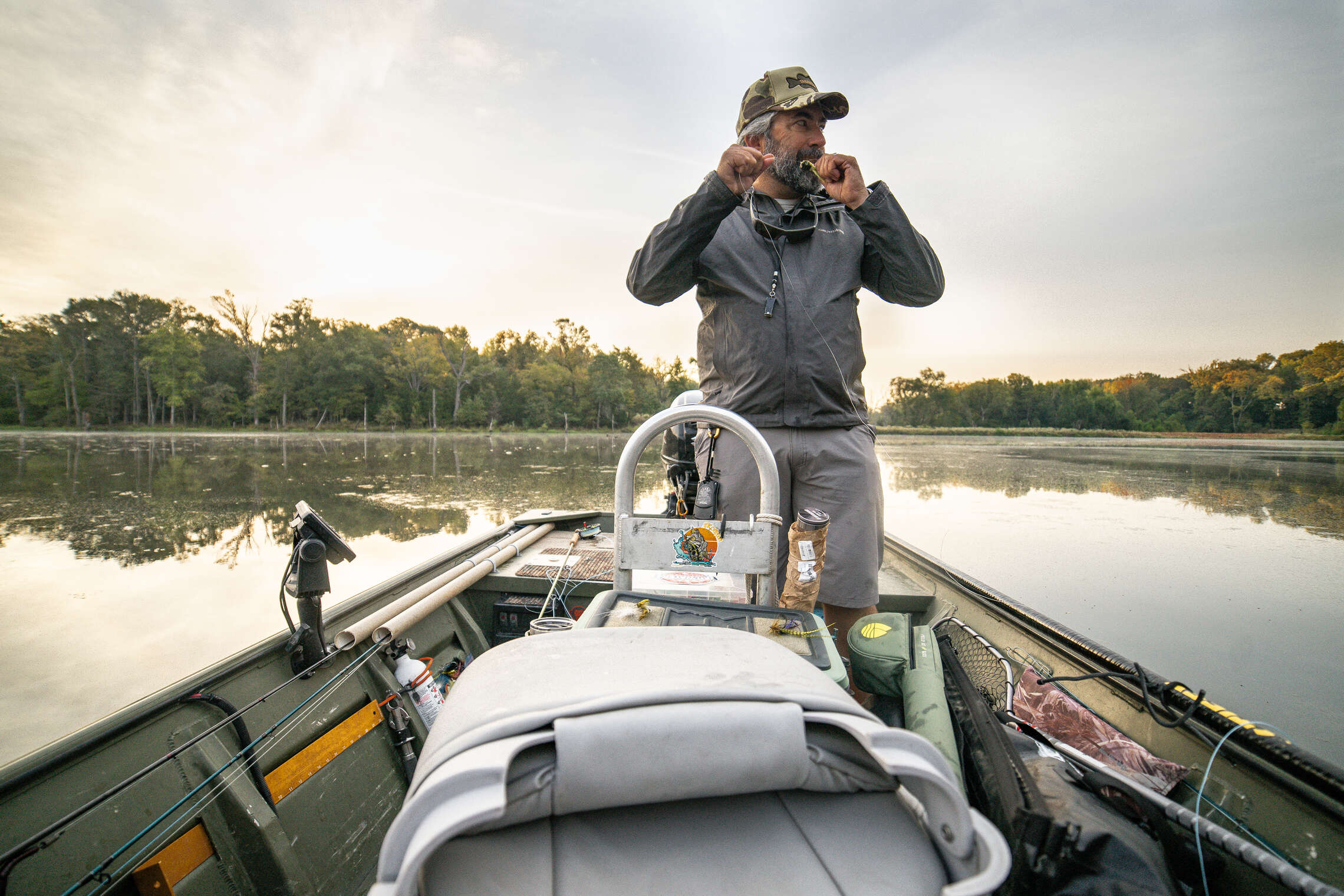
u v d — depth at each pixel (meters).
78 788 1.21
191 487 17.28
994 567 7.63
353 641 1.88
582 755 0.60
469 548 3.04
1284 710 4.28
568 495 13.79
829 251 1.83
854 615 1.86
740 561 1.47
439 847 0.59
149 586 8.56
